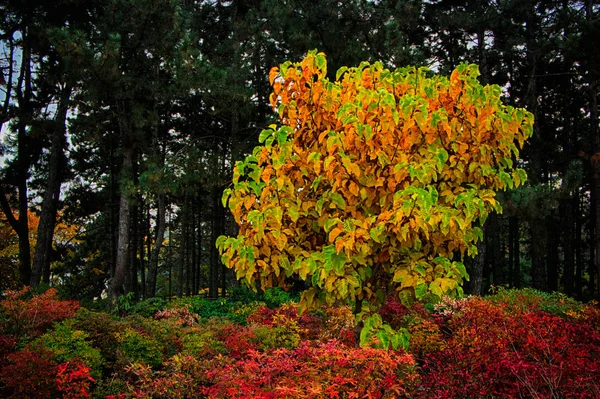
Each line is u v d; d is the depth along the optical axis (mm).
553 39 12750
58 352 5297
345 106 3539
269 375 3393
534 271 14508
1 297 8633
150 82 11078
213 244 19156
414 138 3684
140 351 6184
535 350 3936
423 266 3744
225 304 10914
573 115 18078
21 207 14828
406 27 15000
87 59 9383
